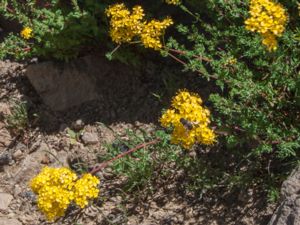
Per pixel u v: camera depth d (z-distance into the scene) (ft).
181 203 3.11
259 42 2.97
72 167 3.31
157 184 3.17
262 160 3.10
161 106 3.38
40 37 3.43
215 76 3.02
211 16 3.24
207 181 3.08
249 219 2.99
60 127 3.43
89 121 3.42
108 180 3.22
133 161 3.13
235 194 3.06
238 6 3.19
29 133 3.44
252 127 2.88
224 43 3.28
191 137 2.85
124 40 3.11
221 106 2.94
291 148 2.89
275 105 3.03
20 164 3.36
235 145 3.13
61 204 2.82
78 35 3.42
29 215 3.21
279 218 2.82
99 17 3.44
